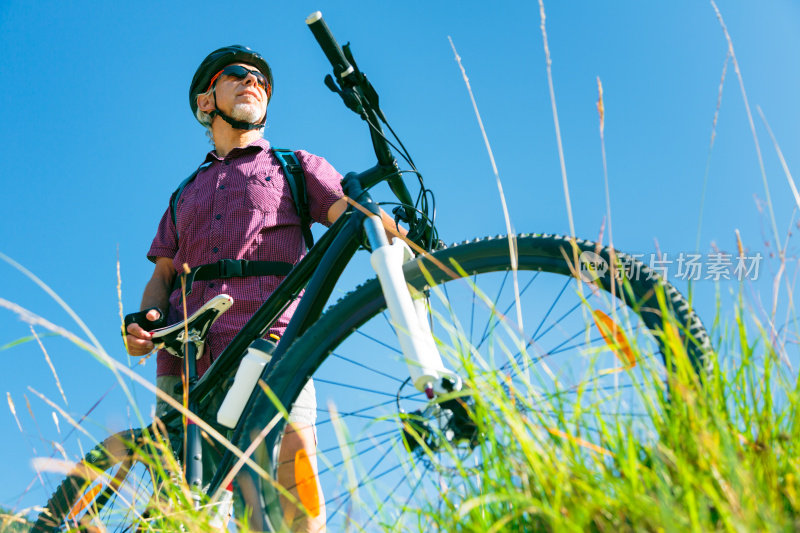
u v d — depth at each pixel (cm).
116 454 223
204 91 290
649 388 124
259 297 233
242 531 137
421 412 148
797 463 112
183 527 146
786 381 125
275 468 161
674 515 101
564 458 118
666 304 144
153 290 261
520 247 165
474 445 142
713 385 123
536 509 110
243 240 240
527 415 127
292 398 166
